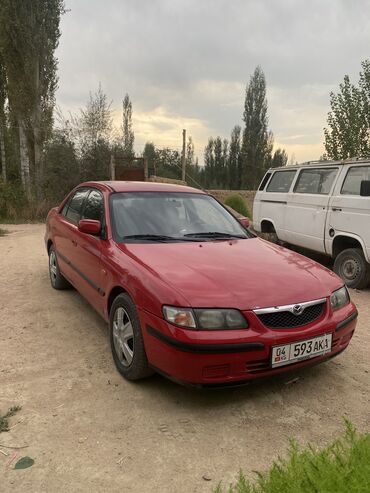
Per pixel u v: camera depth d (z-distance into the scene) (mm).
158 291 3246
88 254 4574
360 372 3953
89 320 5039
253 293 3256
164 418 3143
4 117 20422
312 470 1701
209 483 2502
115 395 3426
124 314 3701
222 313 3088
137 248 4020
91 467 2611
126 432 2967
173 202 4918
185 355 3021
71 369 3842
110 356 4117
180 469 2617
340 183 7180
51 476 2527
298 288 3428
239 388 3594
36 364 3928
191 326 3047
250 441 2908
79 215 5348
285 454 2775
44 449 2766
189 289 3217
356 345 4598
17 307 5480
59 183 18531
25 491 2410
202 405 3324
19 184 18016
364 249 6570
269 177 9281
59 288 6188
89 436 2910
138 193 4895
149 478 2533
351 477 1626
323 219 7414
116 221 4430
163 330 3127
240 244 4406
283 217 8547
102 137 20094
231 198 17016
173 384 3615
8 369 3820
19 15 16875
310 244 7840
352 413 3281
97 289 4324
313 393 3555
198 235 4504
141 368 3453
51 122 18328
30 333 4648
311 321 3375
